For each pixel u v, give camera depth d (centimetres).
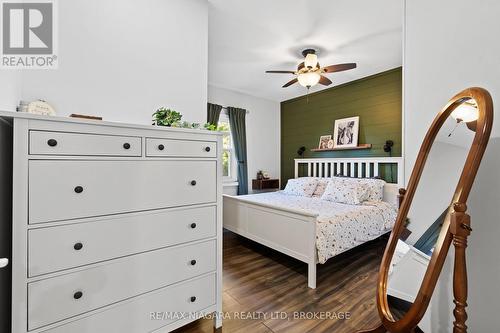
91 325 110
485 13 107
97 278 111
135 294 122
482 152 80
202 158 147
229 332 151
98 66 157
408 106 150
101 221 112
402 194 140
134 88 171
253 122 466
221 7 211
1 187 90
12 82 122
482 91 87
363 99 376
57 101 144
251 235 286
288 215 234
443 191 116
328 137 422
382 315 110
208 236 150
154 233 129
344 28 242
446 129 116
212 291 151
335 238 221
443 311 115
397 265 141
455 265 79
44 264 98
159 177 130
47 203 99
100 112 157
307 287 207
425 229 125
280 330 153
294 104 484
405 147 152
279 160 508
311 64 262
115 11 163
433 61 133
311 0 201
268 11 216
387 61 317
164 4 185
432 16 133
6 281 95
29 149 95
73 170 105
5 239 94
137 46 172
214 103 412
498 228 96
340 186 330
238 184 434
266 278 223
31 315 96
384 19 227
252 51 292
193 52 200
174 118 156
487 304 99
